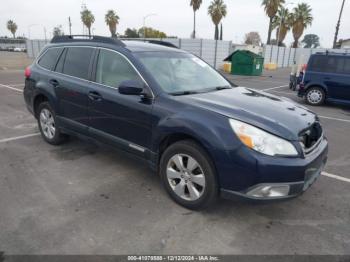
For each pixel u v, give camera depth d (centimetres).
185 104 336
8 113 776
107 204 351
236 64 2319
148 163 375
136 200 361
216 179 313
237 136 295
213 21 4525
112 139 407
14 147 525
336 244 293
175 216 331
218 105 331
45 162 464
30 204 347
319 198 380
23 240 286
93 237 293
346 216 341
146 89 363
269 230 312
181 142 332
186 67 429
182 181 341
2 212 330
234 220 327
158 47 442
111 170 441
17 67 2306
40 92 512
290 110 352
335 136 670
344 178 441
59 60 497
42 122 539
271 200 293
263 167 284
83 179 412
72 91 451
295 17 4588
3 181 400
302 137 317
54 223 313
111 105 395
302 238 301
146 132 363
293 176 289
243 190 297
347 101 998
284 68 3719
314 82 1045
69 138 546
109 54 419
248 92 417
